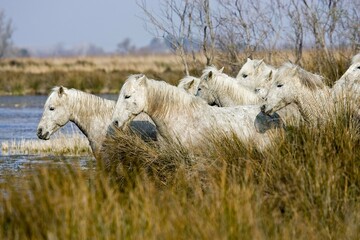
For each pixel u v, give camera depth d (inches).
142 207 1141.1
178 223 1056.2
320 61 2687.0
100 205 1152.2
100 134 1771.7
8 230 1095.6
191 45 2945.4
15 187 1374.3
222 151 1453.0
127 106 1551.4
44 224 1070.4
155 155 1552.7
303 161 1307.8
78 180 1219.2
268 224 1101.7
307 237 1067.9
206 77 1889.8
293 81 1551.4
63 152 2393.0
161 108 1563.7
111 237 1022.4
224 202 1113.4
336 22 2824.8
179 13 2893.7
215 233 1006.4
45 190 1174.3
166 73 5457.7
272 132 1544.0
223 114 1598.2
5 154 2373.3
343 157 1320.1
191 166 1470.2
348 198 1218.0
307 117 1523.1
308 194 1216.2
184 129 1563.7
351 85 1544.0
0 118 3912.4
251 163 1359.5
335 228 1132.5
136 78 1556.3
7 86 6181.1
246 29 2906.0
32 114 4158.5
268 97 1560.0
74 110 1781.5
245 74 2186.3
